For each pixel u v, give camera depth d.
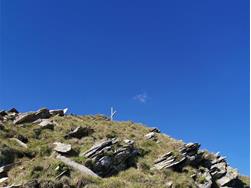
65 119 50.59
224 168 46.88
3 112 49.31
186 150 45.66
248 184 48.06
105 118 60.31
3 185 32.19
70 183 33.09
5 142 38.56
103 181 34.91
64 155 38.91
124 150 40.56
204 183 41.47
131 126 57.12
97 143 40.69
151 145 47.66
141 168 40.25
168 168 41.47
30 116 47.56
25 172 34.00
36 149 39.41
